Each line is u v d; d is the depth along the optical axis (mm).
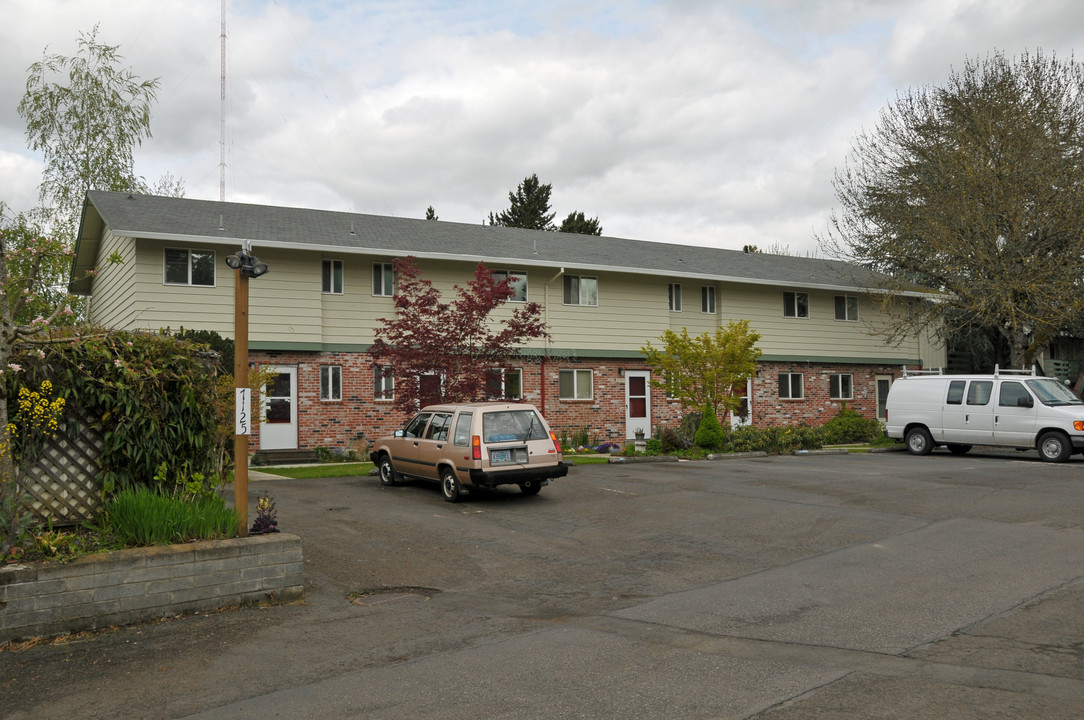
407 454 14672
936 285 28875
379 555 9508
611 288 27188
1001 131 26438
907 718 4500
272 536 7574
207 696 5105
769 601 7289
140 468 7848
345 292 22922
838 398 31922
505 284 18781
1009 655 5562
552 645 6090
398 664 5691
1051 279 25500
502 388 18969
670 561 9219
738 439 22172
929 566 8367
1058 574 7828
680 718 4586
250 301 21484
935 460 19781
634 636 6305
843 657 5637
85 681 5402
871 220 30359
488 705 4863
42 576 6332
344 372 22719
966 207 25906
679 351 22844
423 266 23938
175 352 8203
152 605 6820
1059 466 17719
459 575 8695
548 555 9609
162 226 20250
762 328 30016
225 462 9023
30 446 7074
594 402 26781
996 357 34219
